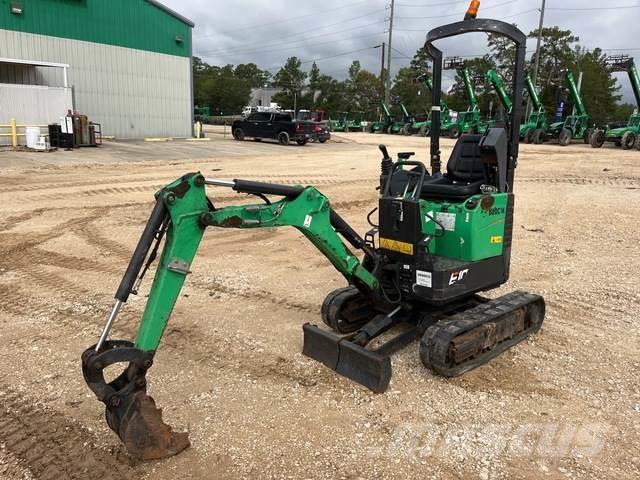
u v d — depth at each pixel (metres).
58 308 5.91
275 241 8.97
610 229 9.67
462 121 35.81
